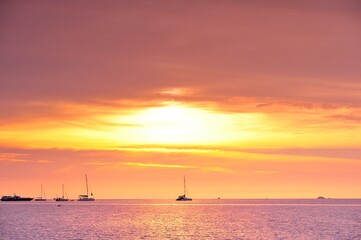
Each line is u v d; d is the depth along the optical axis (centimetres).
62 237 8456
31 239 8200
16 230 9744
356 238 8294
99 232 9338
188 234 8981
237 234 8956
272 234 8912
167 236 8656
